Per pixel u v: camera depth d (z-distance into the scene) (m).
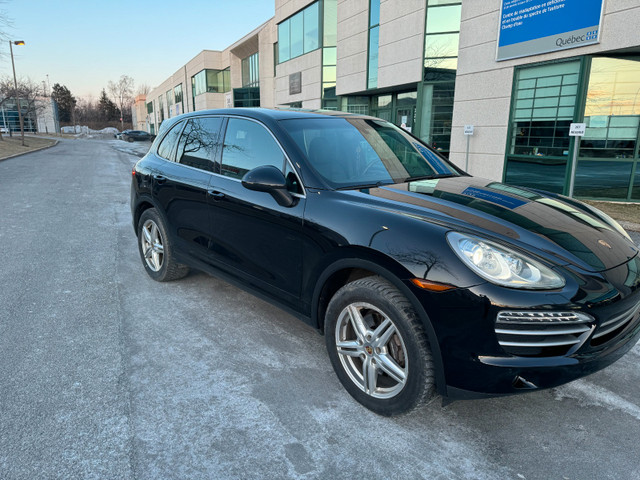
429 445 2.17
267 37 29.89
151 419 2.31
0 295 3.96
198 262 3.65
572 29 8.70
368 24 16.16
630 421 2.38
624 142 8.98
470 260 1.99
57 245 5.68
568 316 1.97
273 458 2.06
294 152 2.83
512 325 1.94
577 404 2.53
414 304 2.07
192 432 2.22
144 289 4.18
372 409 2.38
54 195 10.10
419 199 2.52
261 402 2.48
